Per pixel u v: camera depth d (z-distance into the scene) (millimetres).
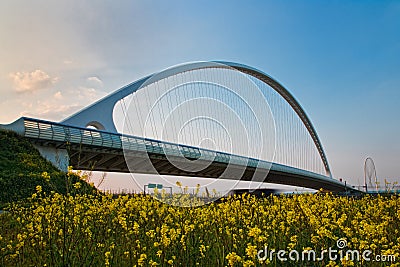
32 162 33312
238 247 6824
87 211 9172
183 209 9867
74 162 45250
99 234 7355
